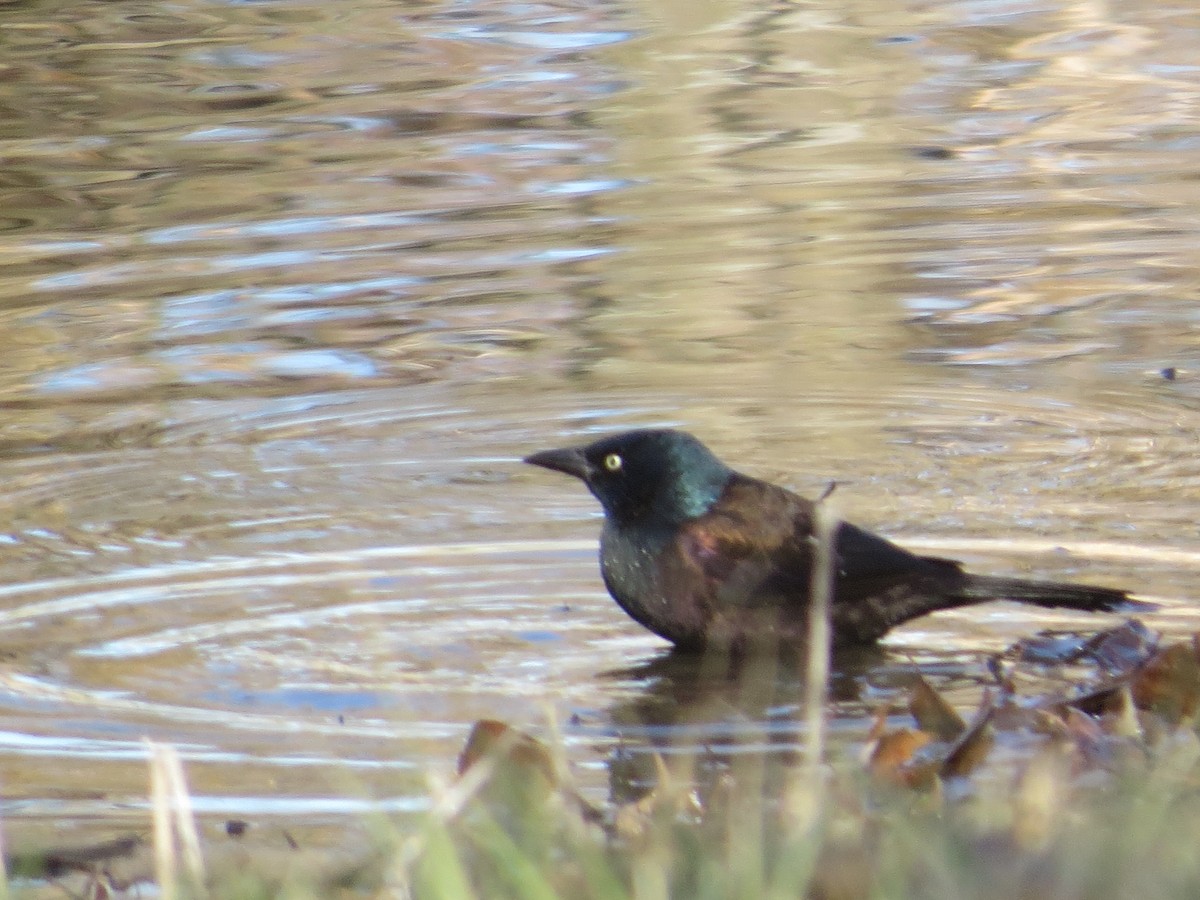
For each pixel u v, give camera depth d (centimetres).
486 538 1138
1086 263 1720
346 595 1039
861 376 1459
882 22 2669
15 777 793
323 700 884
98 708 876
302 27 2608
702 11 2719
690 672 921
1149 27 2617
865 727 834
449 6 2741
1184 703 793
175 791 624
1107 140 2123
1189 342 1522
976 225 1839
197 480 1266
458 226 1848
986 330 1573
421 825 604
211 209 1903
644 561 948
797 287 1677
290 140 2144
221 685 905
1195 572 1048
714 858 575
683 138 2148
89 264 1750
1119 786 646
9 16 2672
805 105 2272
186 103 2273
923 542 1118
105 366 1512
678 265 1741
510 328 1592
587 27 2631
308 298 1661
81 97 2295
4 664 937
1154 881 520
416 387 1462
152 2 2741
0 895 603
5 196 1952
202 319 1614
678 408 1414
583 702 880
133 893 654
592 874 554
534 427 1384
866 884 554
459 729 844
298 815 735
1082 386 1434
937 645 955
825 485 1245
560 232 1831
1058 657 927
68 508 1214
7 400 1441
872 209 1891
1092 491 1212
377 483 1256
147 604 1029
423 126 2181
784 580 938
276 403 1437
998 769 702
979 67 2434
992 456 1297
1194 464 1262
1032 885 532
